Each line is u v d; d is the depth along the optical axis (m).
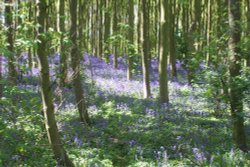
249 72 8.32
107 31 28.67
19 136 8.48
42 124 9.30
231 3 8.59
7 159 7.59
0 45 7.20
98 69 24.62
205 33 25.75
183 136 10.98
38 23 6.21
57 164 7.24
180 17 33.25
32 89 14.17
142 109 13.91
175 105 14.95
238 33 8.56
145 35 15.99
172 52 23.33
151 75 24.19
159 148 9.95
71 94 14.61
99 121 12.18
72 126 11.11
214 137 10.85
